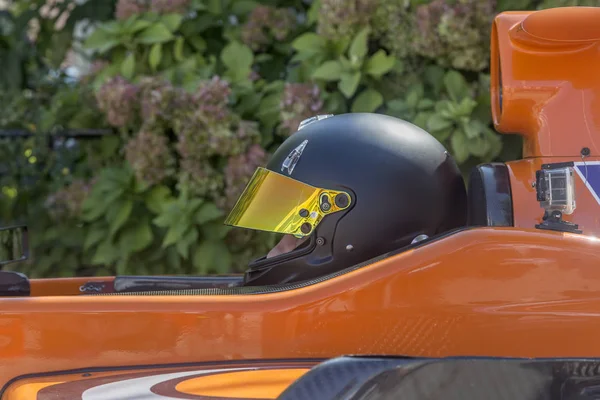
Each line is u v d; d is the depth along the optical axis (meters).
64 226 5.04
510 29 2.44
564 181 2.21
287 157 2.33
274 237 4.53
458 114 4.00
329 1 4.32
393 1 4.26
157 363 2.01
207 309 2.01
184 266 4.70
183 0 4.75
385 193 2.22
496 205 2.34
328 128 2.33
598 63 2.38
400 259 2.02
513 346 1.98
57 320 1.99
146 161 4.43
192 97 4.36
